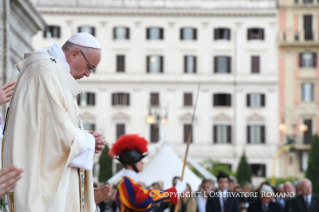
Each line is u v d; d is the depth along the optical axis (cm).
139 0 12594
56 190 1004
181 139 12544
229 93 12650
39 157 1005
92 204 1110
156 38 12625
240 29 12669
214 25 12662
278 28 12662
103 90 12550
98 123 12469
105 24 12569
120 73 12575
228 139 12588
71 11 12406
